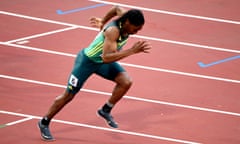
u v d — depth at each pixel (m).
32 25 32.53
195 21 34.12
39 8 34.09
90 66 22.92
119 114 26.38
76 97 27.19
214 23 34.12
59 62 29.67
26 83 27.92
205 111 27.03
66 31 32.28
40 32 31.98
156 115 26.50
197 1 36.06
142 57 30.52
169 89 28.31
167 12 34.72
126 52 21.83
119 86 23.62
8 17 33.03
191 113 26.80
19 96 26.97
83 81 23.14
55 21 33.03
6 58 29.66
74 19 33.38
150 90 28.12
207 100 27.78
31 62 29.47
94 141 24.59
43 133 24.11
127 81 23.47
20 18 33.03
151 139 25.00
